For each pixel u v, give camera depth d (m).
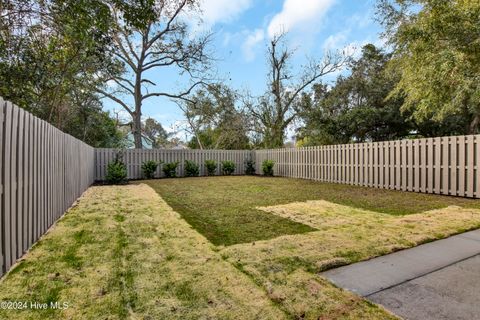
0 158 2.41
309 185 9.48
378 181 8.51
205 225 4.03
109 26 5.88
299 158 12.60
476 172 6.12
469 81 6.39
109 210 5.20
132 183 10.91
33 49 5.92
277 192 7.68
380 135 17.11
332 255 2.79
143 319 1.74
